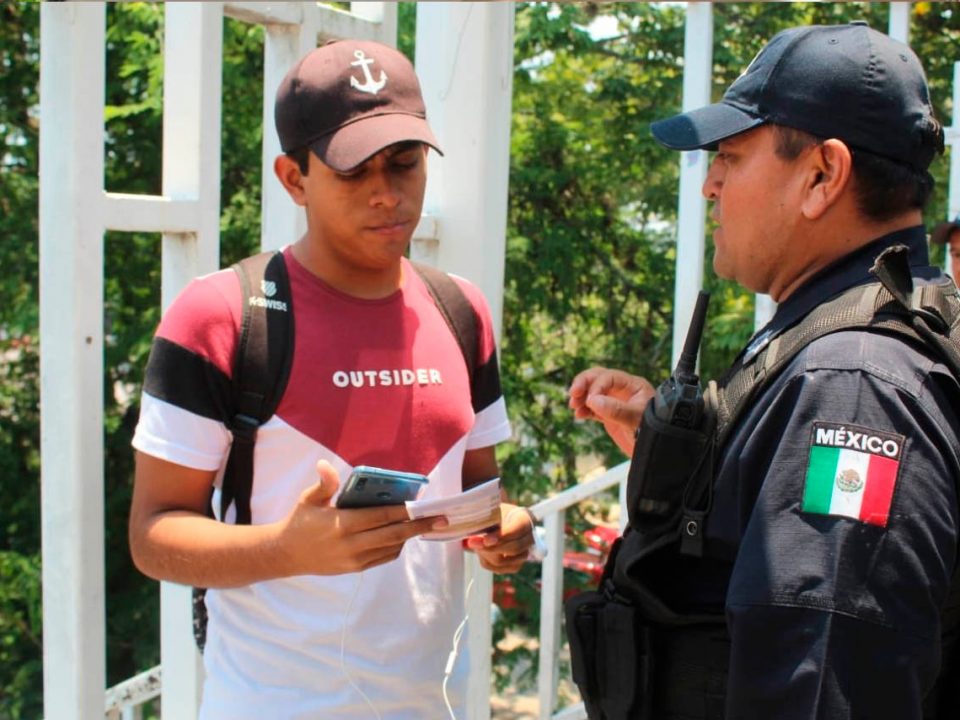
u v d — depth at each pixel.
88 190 2.18
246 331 1.76
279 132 1.87
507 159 3.16
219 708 1.81
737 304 8.49
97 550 2.24
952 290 1.50
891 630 1.25
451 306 2.01
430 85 3.08
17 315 8.62
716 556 1.49
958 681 1.45
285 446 1.77
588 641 1.65
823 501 1.30
